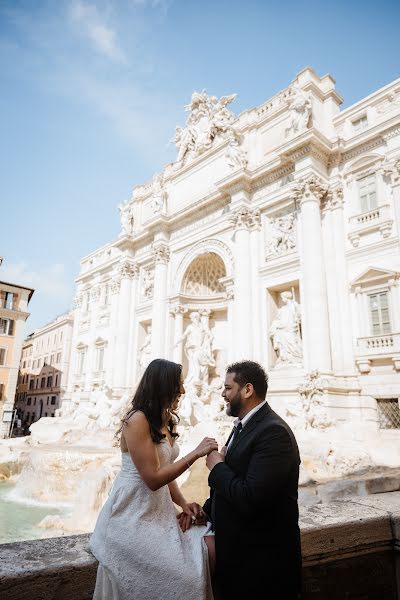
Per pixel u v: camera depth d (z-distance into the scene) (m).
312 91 23.27
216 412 21.36
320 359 19.06
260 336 22.75
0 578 2.45
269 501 2.47
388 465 13.70
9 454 22.19
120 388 30.77
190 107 31.45
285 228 23.19
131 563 2.49
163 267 29.97
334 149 21.81
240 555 2.54
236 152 25.78
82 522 13.16
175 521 2.81
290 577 2.51
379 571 3.53
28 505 16.02
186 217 29.41
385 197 20.03
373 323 19.28
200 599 2.48
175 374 3.00
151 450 2.73
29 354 62.38
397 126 19.80
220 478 2.66
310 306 20.05
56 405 49.84
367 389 18.72
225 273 28.52
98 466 15.90
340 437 16.50
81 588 2.66
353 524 3.45
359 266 20.17
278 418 2.84
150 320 31.39
